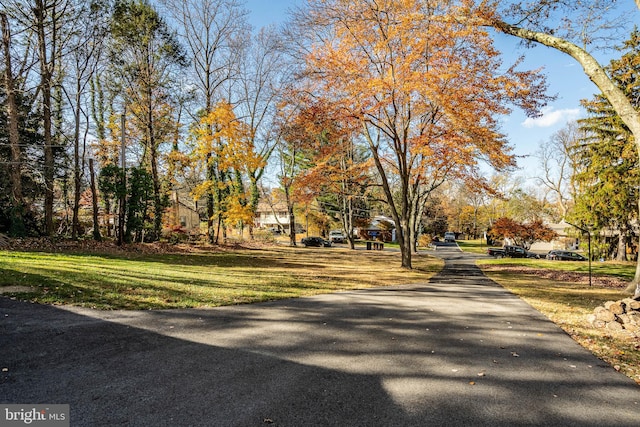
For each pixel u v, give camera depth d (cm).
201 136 2325
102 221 3144
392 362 493
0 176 1833
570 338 641
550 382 439
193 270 1345
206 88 2780
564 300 1065
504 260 3216
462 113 1532
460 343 593
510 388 419
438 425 331
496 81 1523
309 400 373
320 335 609
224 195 2639
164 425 317
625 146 2538
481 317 796
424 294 1119
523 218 5919
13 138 1659
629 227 2977
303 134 1853
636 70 2364
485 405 374
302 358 496
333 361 489
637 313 711
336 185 2238
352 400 377
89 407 343
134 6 2161
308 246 3862
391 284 1360
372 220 6650
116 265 1214
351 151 3127
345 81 1688
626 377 461
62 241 1689
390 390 404
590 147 2877
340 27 1708
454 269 2266
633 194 2617
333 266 2044
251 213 2472
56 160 2227
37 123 2111
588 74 1002
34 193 2008
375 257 3002
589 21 1070
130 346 511
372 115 1795
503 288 1354
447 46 1561
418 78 1502
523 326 723
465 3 1203
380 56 1728
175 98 2428
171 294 854
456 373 461
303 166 3769
